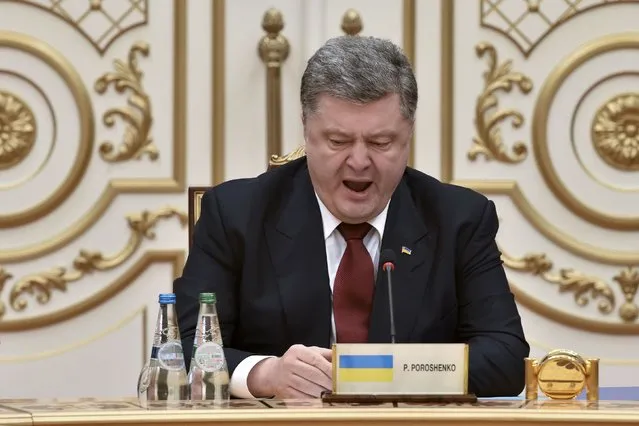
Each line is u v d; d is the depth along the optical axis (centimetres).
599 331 1386
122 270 1344
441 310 840
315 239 843
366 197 805
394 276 832
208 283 842
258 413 564
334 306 827
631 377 1384
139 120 1345
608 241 1388
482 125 1374
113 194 1345
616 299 1387
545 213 1385
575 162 1383
